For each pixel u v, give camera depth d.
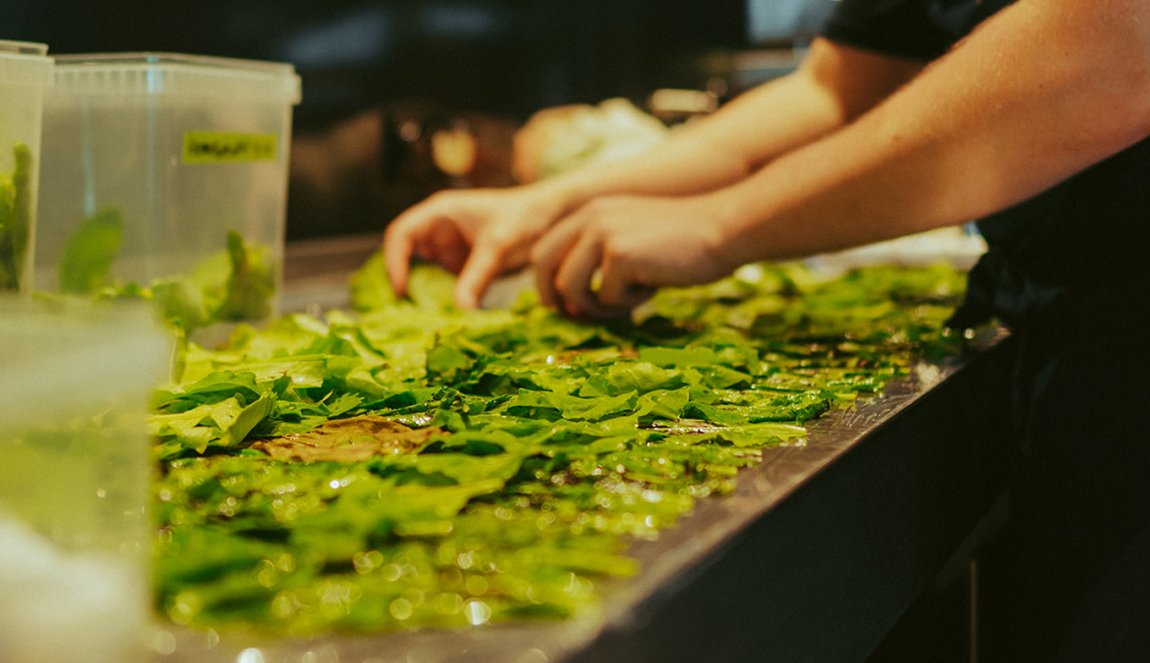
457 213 1.24
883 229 0.98
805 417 0.80
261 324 1.07
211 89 1.01
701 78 2.63
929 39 1.22
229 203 1.04
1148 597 1.01
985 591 1.12
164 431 0.73
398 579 0.54
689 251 1.05
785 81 1.34
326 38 1.63
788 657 0.69
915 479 0.85
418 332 1.05
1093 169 1.03
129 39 1.37
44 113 0.98
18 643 0.42
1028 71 0.90
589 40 2.28
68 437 0.45
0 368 0.43
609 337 1.03
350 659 0.46
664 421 0.79
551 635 0.49
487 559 0.57
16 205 0.87
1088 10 0.87
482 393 0.83
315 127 1.63
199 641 0.48
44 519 0.45
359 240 1.71
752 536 0.64
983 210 0.95
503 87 2.05
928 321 1.13
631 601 0.52
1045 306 1.08
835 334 1.05
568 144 1.88
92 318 0.47
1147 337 1.03
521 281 1.43
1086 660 1.04
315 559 0.55
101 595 0.43
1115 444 1.03
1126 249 1.04
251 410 0.74
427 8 1.83
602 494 0.68
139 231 1.00
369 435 0.75
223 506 0.65
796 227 1.01
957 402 0.93
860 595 0.77
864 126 0.99
